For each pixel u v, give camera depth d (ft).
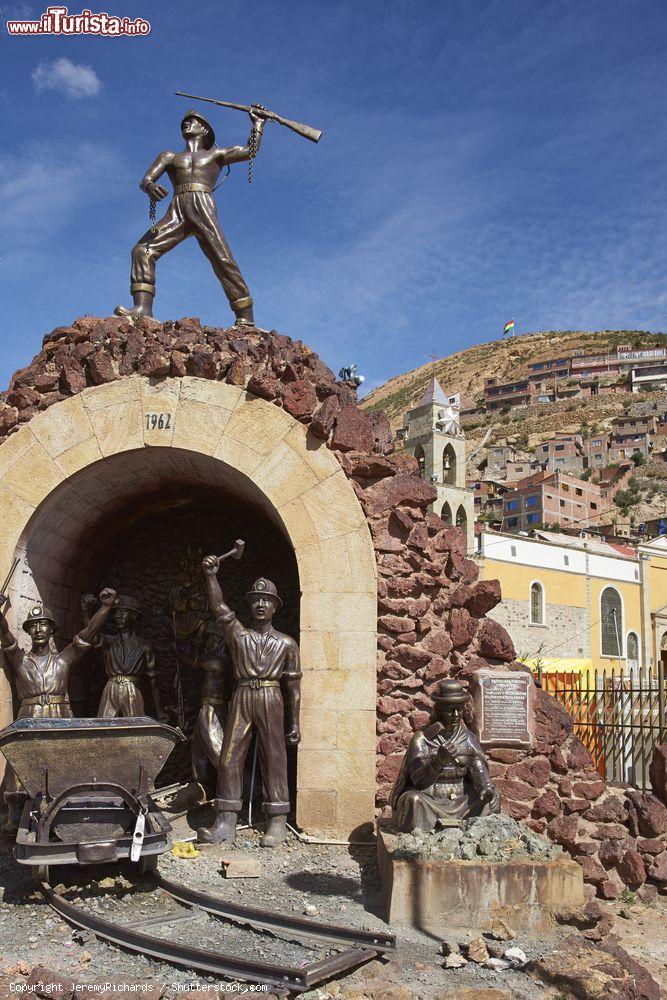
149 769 25.23
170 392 33.55
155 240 36.52
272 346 33.68
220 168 37.73
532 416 448.65
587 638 150.92
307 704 30.50
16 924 22.18
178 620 40.40
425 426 157.69
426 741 25.88
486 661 31.55
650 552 163.53
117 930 20.86
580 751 30.12
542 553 147.74
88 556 40.81
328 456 32.32
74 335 34.73
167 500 41.81
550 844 24.09
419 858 22.95
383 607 31.19
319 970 18.69
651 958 22.11
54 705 31.53
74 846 23.75
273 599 30.86
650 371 452.76
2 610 32.48
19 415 34.01
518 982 19.44
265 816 30.66
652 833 28.25
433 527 32.73
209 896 22.98
